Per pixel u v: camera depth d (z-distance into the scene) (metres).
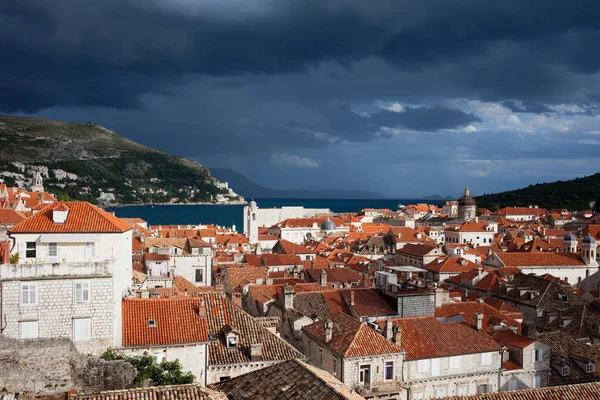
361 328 57.97
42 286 45.53
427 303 75.25
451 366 59.50
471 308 79.19
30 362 39.81
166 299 54.34
